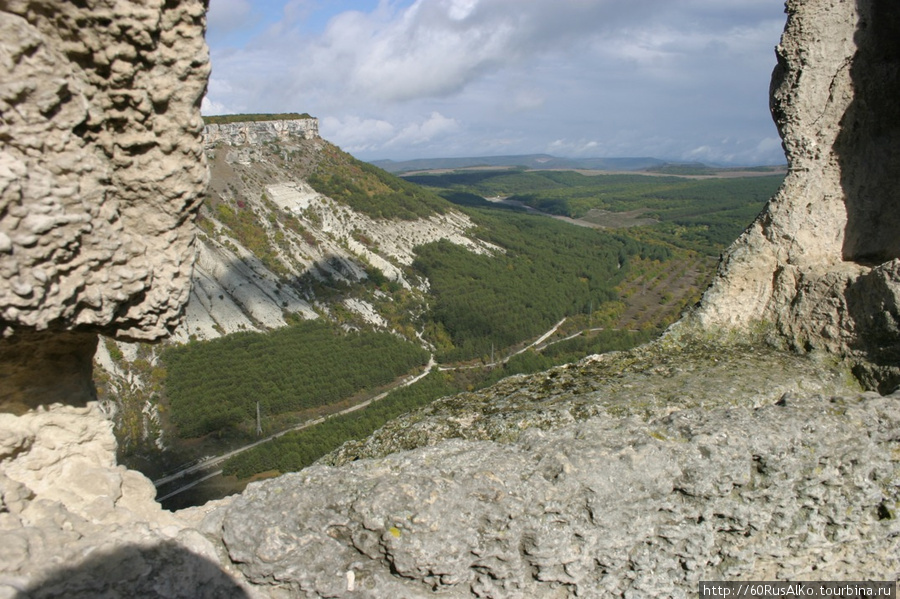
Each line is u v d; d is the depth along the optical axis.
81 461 5.49
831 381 7.10
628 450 5.64
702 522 5.79
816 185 8.21
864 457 5.95
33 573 4.31
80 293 4.58
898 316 6.64
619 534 5.58
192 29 4.72
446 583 5.35
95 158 4.50
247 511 5.36
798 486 5.89
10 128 4.00
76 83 4.32
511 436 6.33
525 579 5.57
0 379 4.92
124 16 4.29
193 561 5.08
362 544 5.32
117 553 4.72
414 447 6.57
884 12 7.77
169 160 4.93
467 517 5.31
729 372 7.23
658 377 7.25
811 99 8.11
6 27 3.85
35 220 4.05
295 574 5.29
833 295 7.57
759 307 8.45
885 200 8.07
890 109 8.01
